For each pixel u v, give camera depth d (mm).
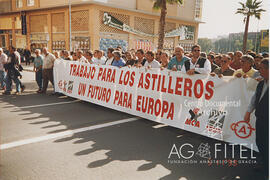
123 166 3391
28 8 22766
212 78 4352
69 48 20172
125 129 4934
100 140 4309
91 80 7016
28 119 5418
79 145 4070
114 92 6312
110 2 18969
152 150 3939
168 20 24875
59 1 19875
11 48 8109
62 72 8078
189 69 5055
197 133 4570
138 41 22125
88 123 5250
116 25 19750
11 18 25344
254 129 3828
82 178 3055
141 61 6836
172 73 4988
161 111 5203
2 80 8672
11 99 7438
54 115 5793
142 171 3271
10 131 4648
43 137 4387
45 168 3287
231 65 6621
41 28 22250
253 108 3418
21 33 24562
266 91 2969
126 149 3953
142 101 5605
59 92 8281
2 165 3355
